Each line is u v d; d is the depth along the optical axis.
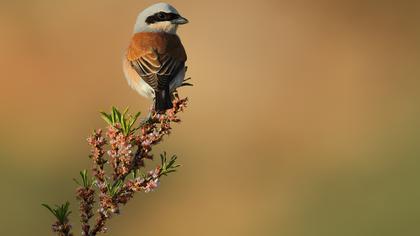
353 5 24.20
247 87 21.14
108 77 20.44
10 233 13.64
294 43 23.14
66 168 15.77
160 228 15.02
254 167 17.62
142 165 5.64
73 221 13.46
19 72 20.31
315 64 22.81
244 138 19.05
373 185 14.96
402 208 14.08
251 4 23.20
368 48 23.66
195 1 22.73
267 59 22.38
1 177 15.01
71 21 21.81
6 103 19.31
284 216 15.05
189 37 22.30
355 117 20.55
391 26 24.06
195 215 15.35
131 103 19.50
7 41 21.03
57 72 20.48
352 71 22.77
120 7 22.20
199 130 18.94
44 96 19.86
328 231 14.20
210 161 17.73
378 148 17.22
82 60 20.97
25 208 14.06
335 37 23.59
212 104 20.17
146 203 15.21
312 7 23.81
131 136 5.64
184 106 6.23
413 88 21.33
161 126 5.85
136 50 8.47
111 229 14.66
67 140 17.78
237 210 15.52
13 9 21.80
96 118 19.09
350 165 16.52
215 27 22.45
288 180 16.62
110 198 5.39
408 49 23.75
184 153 17.80
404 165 15.44
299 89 21.62
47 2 21.86
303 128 19.89
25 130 18.05
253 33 22.73
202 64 21.53
